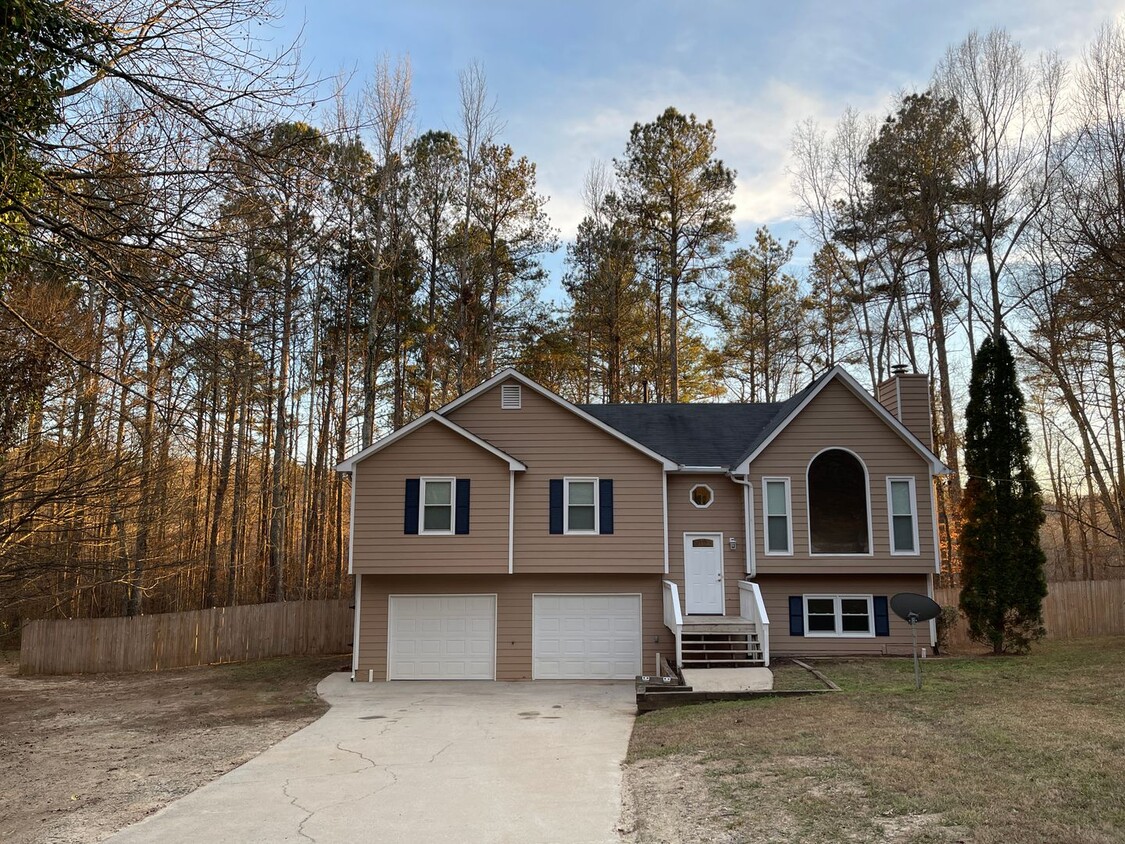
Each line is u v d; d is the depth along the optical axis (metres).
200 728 14.77
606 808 8.69
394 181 29.75
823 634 20.66
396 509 20.44
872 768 8.76
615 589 20.92
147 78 7.01
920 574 20.59
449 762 11.28
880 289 34.53
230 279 7.64
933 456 20.66
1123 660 16.89
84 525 13.12
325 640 26.92
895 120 33.59
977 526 20.72
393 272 32.03
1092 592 26.41
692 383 38.38
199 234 7.36
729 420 24.56
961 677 15.65
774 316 38.91
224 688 19.75
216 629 24.98
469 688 19.11
